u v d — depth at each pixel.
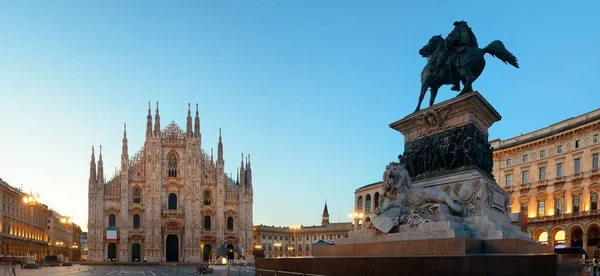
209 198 111.25
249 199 112.75
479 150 17.70
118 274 51.81
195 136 111.19
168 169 109.75
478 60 18.88
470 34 19.56
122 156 106.19
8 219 86.56
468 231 15.09
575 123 61.09
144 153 109.06
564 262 10.03
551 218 63.16
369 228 17.12
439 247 13.95
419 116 19.66
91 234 101.81
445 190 17.48
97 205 103.12
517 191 69.56
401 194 17.00
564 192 62.41
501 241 14.07
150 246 103.75
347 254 16.86
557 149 64.44
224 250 82.75
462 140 17.75
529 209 67.69
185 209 107.62
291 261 17.91
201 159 111.19
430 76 20.03
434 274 11.63
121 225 103.50
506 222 17.97
